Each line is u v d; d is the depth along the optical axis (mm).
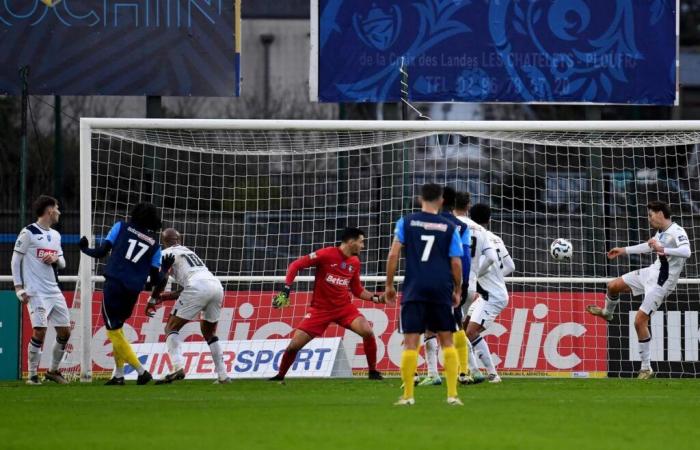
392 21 59000
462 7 59094
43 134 68562
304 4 69438
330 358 51250
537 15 59219
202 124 49688
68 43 58469
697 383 47812
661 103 59719
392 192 57406
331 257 46406
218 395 40281
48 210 46844
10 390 43156
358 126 50656
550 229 59625
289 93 69375
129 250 44750
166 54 58594
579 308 53500
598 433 28125
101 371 52031
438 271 32969
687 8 70812
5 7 58531
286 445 25547
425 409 33438
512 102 59281
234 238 60781
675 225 49406
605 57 59406
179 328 46562
